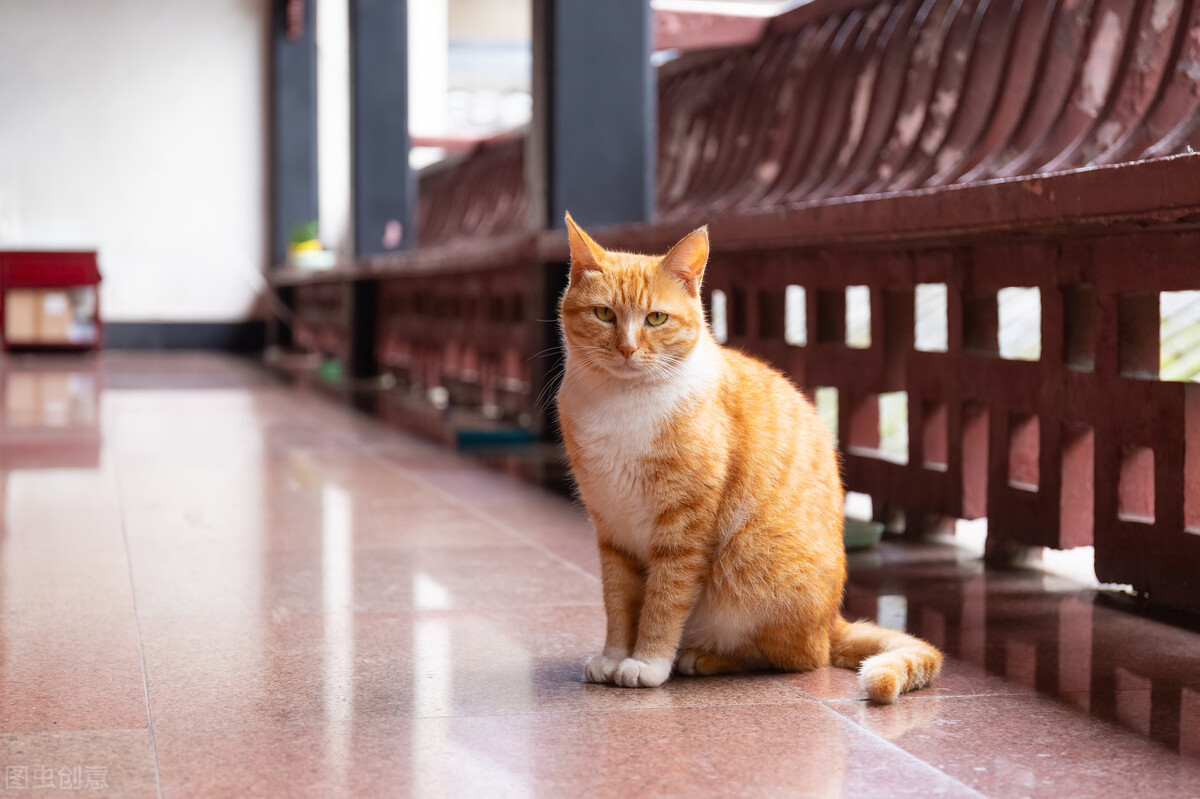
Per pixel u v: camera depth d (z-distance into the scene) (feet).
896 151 16.06
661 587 7.51
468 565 11.14
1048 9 13.76
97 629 8.89
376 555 11.59
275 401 27.63
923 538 12.55
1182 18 10.94
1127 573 9.70
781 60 19.98
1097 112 12.29
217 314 46.88
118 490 15.39
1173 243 9.16
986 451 11.78
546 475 16.99
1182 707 7.10
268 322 47.19
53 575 10.69
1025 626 9.03
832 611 7.89
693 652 7.88
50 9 44.55
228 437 20.97
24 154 44.75
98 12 44.96
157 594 10.00
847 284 13.60
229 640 8.58
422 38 51.75
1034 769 6.08
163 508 14.16
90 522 13.25
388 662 8.04
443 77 52.11
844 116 17.46
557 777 5.97
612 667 7.61
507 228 31.94
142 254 46.03
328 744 6.44
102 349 45.19
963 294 11.70
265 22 46.42
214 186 46.50
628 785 5.86
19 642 8.53
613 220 20.39
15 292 41.65
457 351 27.55
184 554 11.62
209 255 46.62
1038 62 13.42
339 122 48.42
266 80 46.60
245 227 46.93
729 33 20.88
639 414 7.32
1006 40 14.43
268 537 12.48
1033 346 20.59
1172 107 10.82
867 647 7.89
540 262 20.68
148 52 45.52
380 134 33.81
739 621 7.68
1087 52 12.61
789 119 18.75
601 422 7.42
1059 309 10.41
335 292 38.78
